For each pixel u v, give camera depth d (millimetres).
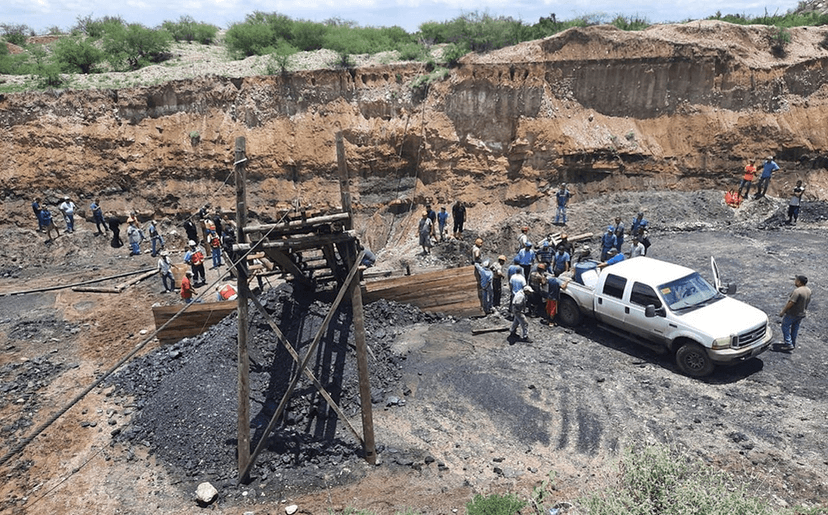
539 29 27000
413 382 12266
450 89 24375
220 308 14594
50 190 23812
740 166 23922
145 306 18297
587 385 11641
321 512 8664
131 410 11734
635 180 24234
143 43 27719
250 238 9648
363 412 9609
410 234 23844
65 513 8945
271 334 12570
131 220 23156
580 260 16875
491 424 10648
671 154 24219
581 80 24578
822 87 24875
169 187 24719
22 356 14859
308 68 25156
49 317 17375
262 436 9469
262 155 24656
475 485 9031
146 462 10094
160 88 24672
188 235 22938
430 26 30656
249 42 28953
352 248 9570
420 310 15227
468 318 15352
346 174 9398
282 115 24938
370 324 14227
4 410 12125
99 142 24234
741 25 25266
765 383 11289
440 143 24438
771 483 8477
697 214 22750
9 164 23422
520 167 24281
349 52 26891
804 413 10203
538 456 9641
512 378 12031
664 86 24453
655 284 12352
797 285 12008
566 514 8195
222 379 11672
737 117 24219
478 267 15219
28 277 21109
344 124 24672
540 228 21891
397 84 24969
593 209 23391
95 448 10594
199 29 33062
